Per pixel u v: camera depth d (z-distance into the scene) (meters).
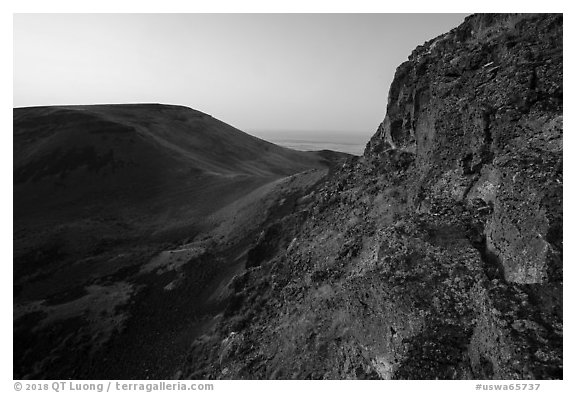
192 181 74.81
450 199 17.81
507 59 19.45
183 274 37.81
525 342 10.40
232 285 29.80
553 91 16.25
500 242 13.58
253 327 23.67
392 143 27.83
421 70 25.80
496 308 11.55
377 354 14.16
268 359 19.95
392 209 22.27
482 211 15.73
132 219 62.19
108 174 77.06
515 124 16.58
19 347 32.34
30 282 44.91
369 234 22.08
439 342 12.38
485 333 11.56
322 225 28.19
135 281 39.38
